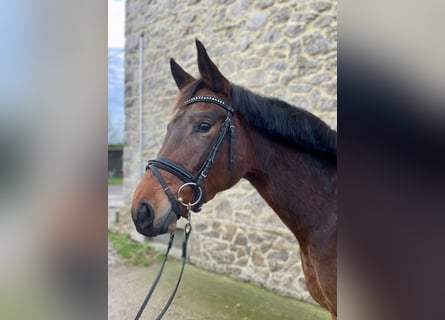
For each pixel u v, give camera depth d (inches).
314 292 59.0
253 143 55.7
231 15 126.9
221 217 132.7
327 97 101.3
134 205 49.4
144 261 150.1
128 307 108.4
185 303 109.8
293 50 109.0
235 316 99.8
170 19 152.3
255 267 120.2
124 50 179.3
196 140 50.7
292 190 54.9
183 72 62.8
